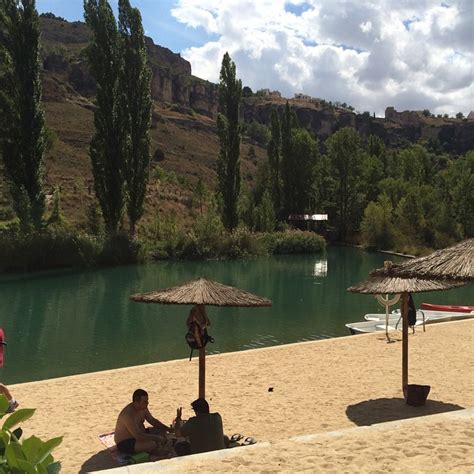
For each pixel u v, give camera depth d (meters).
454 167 63.38
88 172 66.50
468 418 6.39
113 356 15.47
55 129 81.06
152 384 10.70
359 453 5.33
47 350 16.20
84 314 22.09
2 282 30.77
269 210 58.56
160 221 49.00
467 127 199.62
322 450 5.43
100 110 39.75
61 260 36.66
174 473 4.89
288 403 9.42
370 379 10.94
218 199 53.31
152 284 31.23
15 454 2.24
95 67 39.56
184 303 7.54
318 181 73.19
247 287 30.72
